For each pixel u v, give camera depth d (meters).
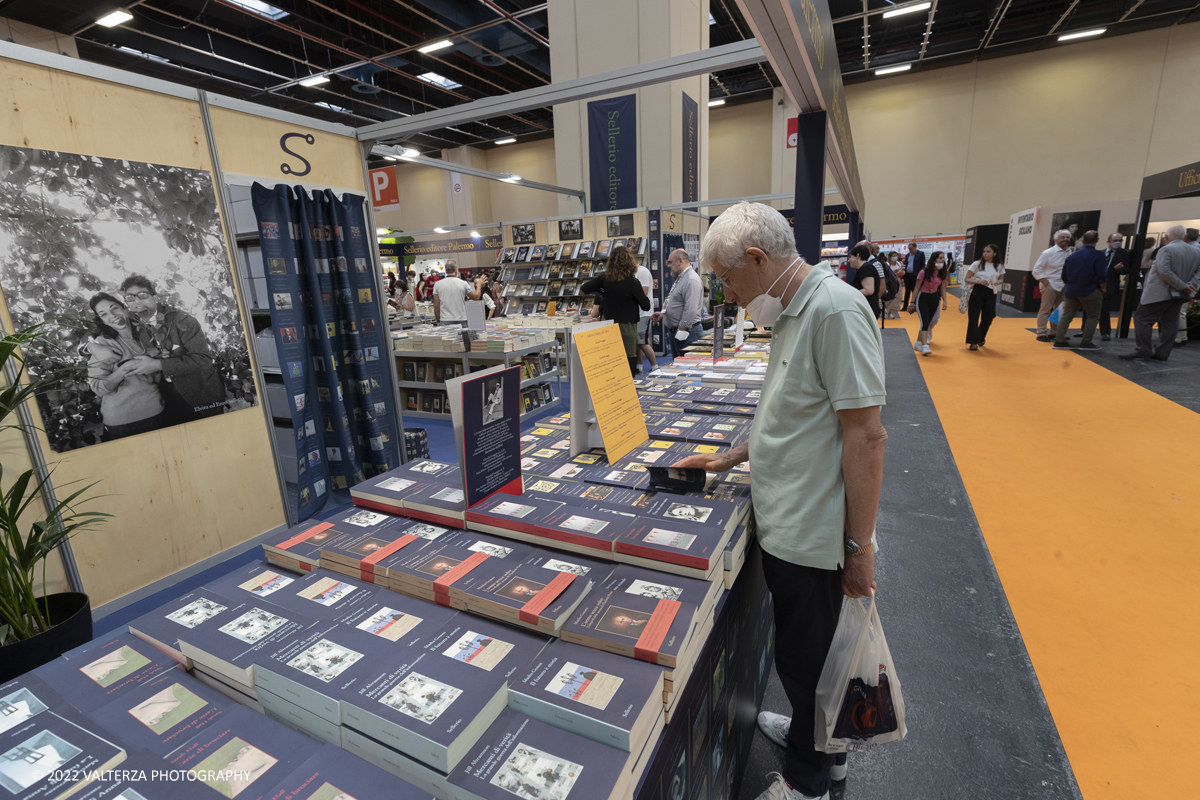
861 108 14.37
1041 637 2.10
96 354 2.36
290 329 3.15
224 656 0.85
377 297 3.74
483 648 0.86
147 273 2.52
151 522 2.59
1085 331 7.14
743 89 14.80
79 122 2.26
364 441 3.75
